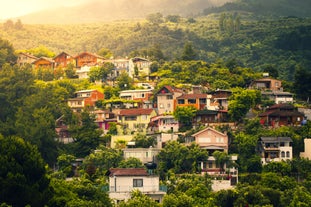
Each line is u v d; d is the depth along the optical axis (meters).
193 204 171.12
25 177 139.62
